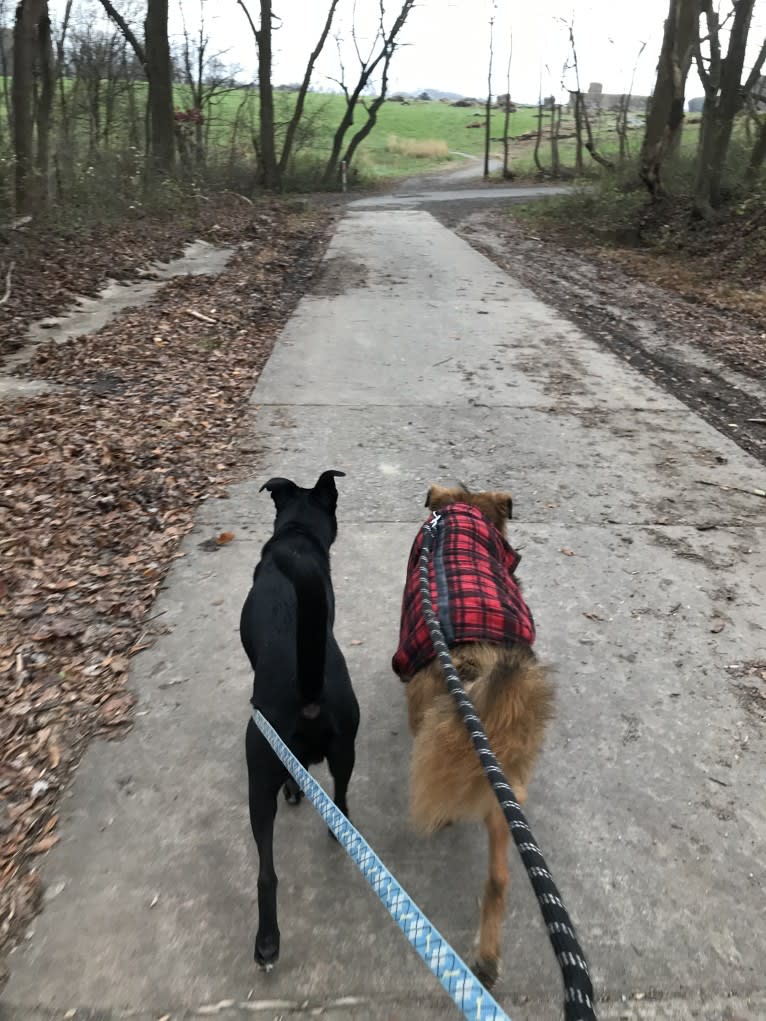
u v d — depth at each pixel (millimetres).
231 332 5445
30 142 8289
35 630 2277
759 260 7906
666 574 2600
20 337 5152
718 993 1350
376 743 1892
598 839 1635
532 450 3586
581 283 7496
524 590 2496
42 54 8680
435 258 8539
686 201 10219
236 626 2312
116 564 2641
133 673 2113
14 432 3598
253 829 1373
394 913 880
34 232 7602
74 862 1575
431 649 1445
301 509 1884
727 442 3707
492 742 1254
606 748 1867
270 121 16391
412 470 3365
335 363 4805
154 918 1468
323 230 10773
